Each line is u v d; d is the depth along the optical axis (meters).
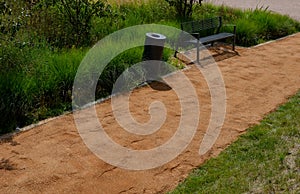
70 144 6.74
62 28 10.71
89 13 10.92
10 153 6.45
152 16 13.41
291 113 8.00
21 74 7.99
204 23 12.34
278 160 6.39
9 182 5.83
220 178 6.00
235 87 9.25
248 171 6.14
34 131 7.08
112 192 5.73
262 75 10.09
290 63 11.12
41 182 5.86
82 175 6.04
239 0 21.86
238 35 13.18
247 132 7.26
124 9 13.15
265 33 14.12
